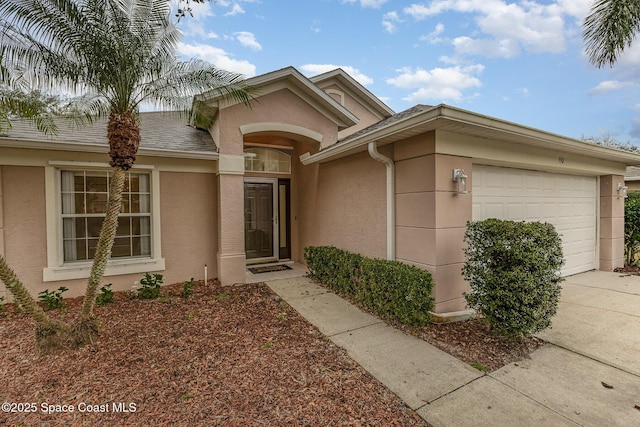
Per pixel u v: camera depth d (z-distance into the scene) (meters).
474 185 5.48
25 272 5.72
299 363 3.60
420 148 4.89
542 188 6.75
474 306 4.35
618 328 4.53
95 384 3.16
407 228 5.21
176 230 7.03
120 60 4.27
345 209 7.03
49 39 4.07
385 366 3.56
